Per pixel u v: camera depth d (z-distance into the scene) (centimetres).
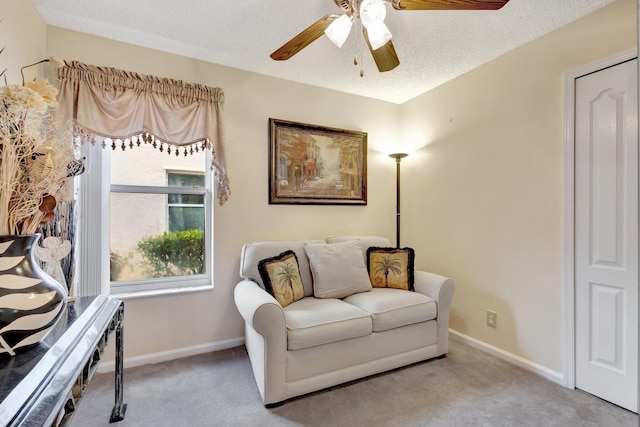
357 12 159
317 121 293
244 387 193
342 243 255
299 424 160
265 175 268
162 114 221
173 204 249
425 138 305
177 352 233
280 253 238
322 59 243
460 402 179
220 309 249
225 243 252
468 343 258
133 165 236
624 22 174
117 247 231
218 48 228
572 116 195
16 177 99
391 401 180
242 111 259
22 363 86
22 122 102
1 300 88
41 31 191
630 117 172
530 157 218
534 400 181
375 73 267
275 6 182
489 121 246
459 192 270
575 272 194
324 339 183
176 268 249
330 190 297
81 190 209
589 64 187
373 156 324
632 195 172
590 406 175
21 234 101
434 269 293
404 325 213
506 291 232
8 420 63
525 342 219
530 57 218
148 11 187
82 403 175
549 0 176
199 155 258
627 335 173
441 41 218
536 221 214
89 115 197
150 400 179
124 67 220
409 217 322
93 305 139
